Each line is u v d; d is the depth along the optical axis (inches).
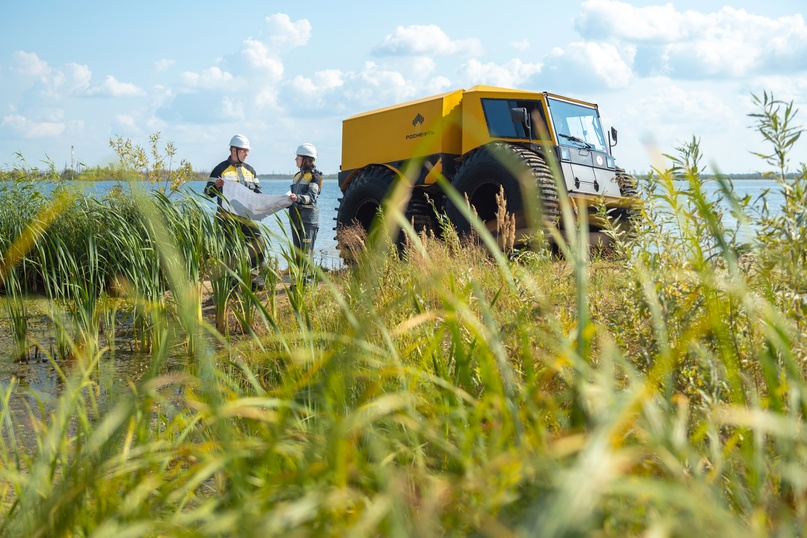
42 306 299.9
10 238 318.3
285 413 64.0
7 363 217.6
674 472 47.8
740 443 76.5
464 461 54.6
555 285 161.5
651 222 100.7
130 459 74.6
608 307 120.1
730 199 63.7
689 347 80.1
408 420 59.7
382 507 40.6
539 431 54.4
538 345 102.0
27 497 65.0
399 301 69.1
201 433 92.9
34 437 134.0
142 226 269.7
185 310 72.7
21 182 341.4
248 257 252.5
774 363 77.7
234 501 61.5
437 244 279.6
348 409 84.1
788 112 85.6
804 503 49.2
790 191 85.5
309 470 53.0
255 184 365.1
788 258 85.0
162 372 169.8
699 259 80.7
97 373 195.5
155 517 65.9
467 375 74.6
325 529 51.6
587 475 30.9
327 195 3093.0
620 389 75.5
